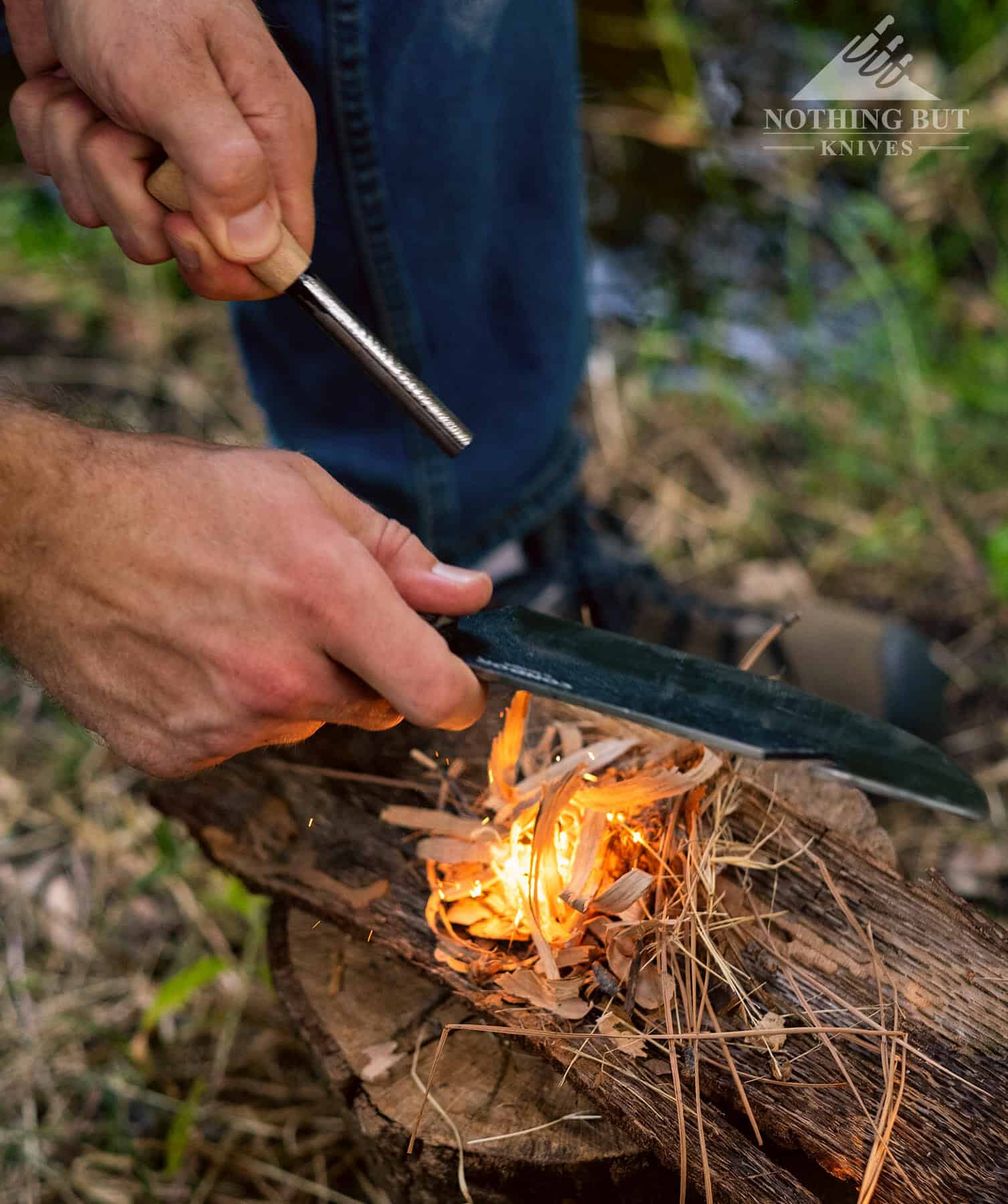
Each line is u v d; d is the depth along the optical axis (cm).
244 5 99
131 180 98
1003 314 242
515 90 141
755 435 237
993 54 265
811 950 101
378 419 154
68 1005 166
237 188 91
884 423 230
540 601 177
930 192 257
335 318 97
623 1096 92
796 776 117
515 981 98
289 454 93
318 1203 147
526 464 169
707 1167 86
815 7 285
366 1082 103
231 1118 153
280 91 99
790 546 221
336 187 135
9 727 199
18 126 107
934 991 97
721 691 86
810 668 168
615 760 113
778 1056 94
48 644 92
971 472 224
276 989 112
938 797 79
